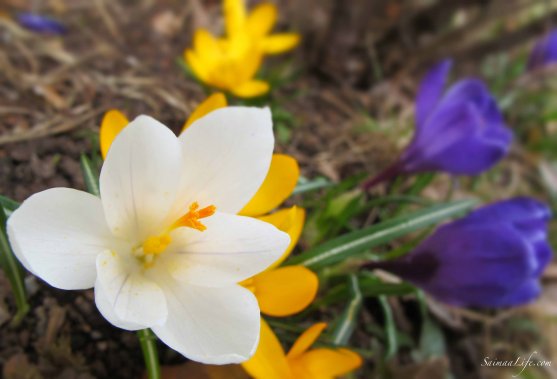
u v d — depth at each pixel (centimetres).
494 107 24
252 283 17
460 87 24
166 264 16
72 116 25
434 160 24
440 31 42
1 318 19
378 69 39
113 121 17
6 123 25
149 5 42
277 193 17
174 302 15
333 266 23
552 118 40
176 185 15
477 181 34
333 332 20
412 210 29
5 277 20
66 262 14
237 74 25
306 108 35
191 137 15
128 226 16
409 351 25
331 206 23
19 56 31
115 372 20
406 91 41
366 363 24
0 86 27
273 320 21
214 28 41
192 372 20
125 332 20
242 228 15
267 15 30
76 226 15
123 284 15
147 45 37
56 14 38
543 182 38
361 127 33
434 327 26
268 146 16
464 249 20
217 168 16
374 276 23
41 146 24
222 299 15
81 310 20
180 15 41
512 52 47
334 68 39
